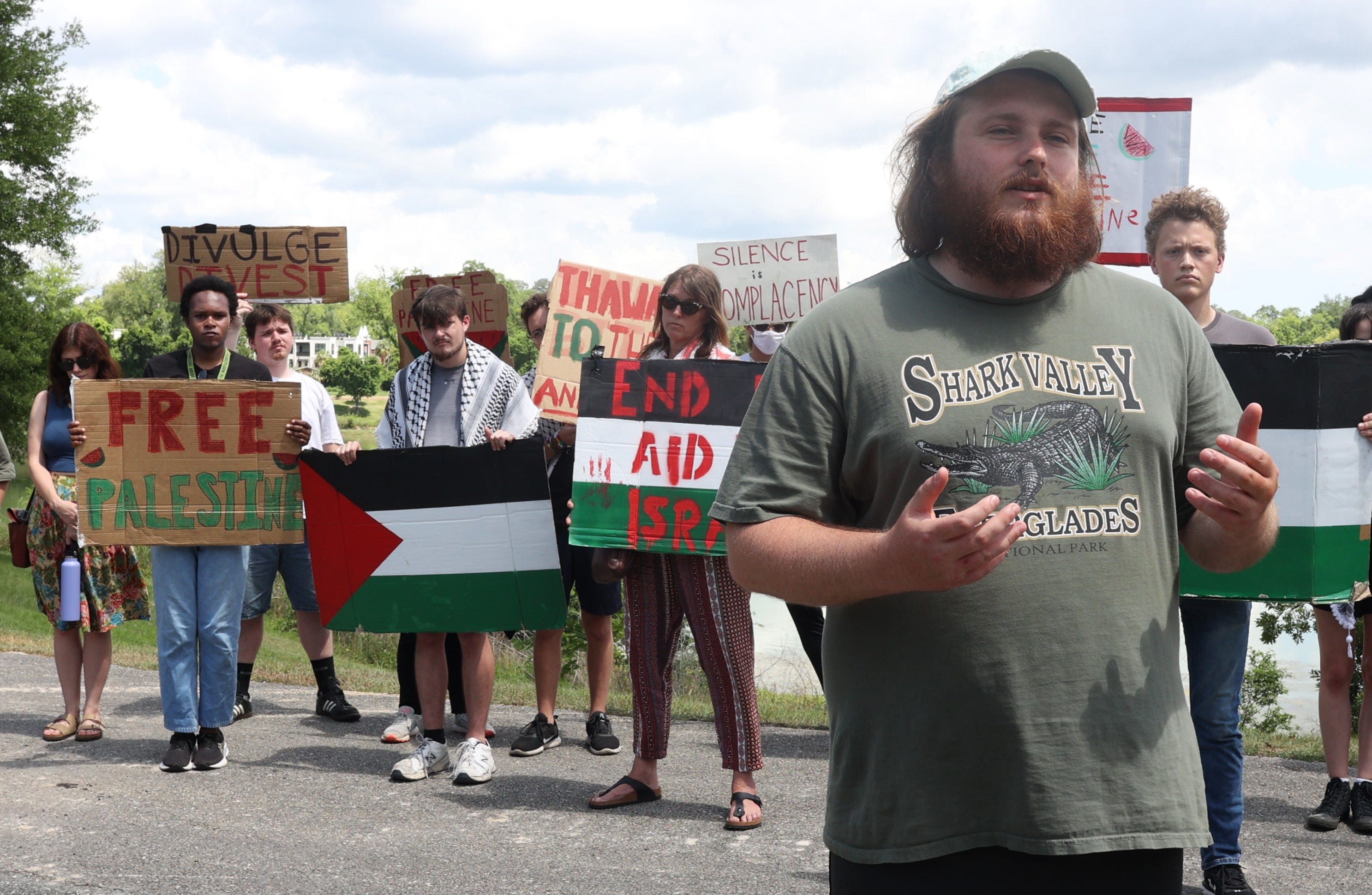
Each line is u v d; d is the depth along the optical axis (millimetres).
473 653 5395
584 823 4691
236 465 5453
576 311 6547
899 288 2021
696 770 5613
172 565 5449
